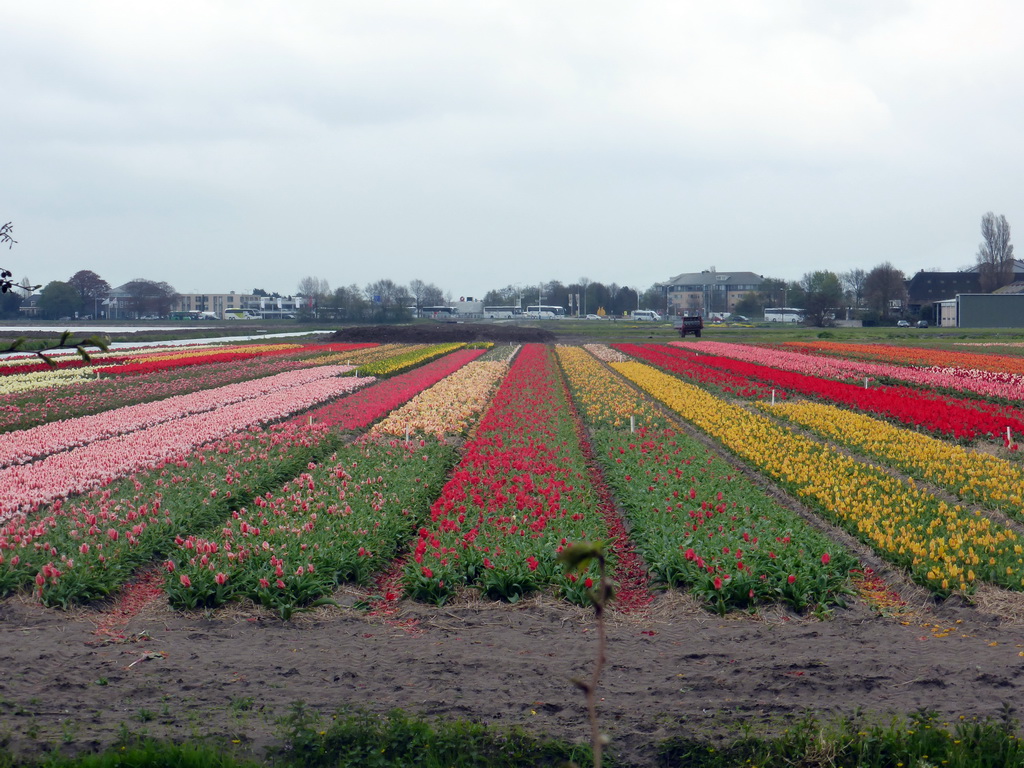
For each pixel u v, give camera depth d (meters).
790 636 11.48
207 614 12.42
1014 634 11.39
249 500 18.41
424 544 14.27
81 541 14.84
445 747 8.09
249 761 7.84
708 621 12.17
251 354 65.06
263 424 29.62
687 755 7.99
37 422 30.48
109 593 13.24
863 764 7.75
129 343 86.69
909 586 13.32
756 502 17.88
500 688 9.70
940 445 24.23
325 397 36.88
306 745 8.16
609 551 15.04
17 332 101.94
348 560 13.99
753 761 7.90
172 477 19.53
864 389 36.91
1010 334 96.69
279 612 12.50
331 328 140.75
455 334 97.50
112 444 24.30
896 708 8.99
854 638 11.39
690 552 13.38
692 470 20.89
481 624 12.15
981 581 13.13
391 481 19.56
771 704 9.11
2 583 13.09
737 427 28.02
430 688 9.73
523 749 8.11
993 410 32.69
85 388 40.19
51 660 10.58
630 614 12.57
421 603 13.05
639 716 8.88
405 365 54.84
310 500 17.33
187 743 8.05
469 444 25.02
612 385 43.66
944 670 10.00
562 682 9.88
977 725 8.18
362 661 10.62
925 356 60.16
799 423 29.70
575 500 18.14
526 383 44.34
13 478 19.22
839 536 16.22
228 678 10.03
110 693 9.56
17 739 8.27
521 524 16.03
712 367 53.56
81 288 199.25
